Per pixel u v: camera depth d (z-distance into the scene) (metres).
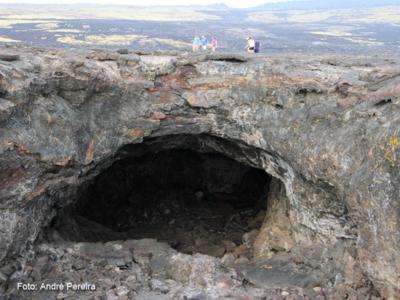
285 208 12.31
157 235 15.75
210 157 18.84
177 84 11.94
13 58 9.80
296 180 11.14
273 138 11.32
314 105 10.62
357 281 9.34
